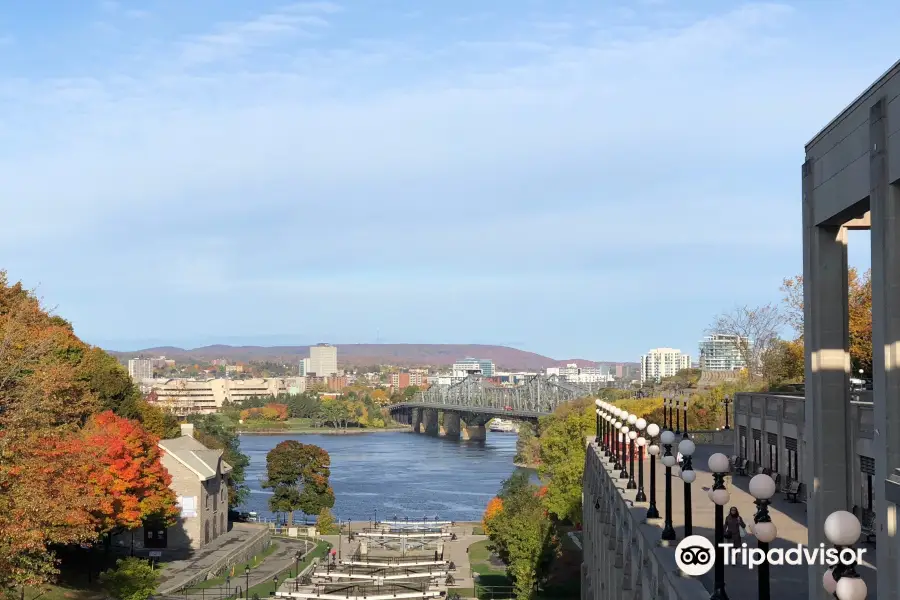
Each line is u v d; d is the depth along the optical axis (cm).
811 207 3036
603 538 5062
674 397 12150
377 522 14088
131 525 8919
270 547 12262
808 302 3067
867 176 2522
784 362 10231
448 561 10725
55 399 6381
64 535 5878
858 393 5212
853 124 2634
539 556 8944
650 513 3416
